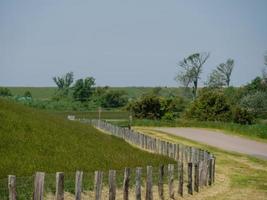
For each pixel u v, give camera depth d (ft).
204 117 389.19
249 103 422.00
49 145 131.03
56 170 102.99
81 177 76.28
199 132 299.38
